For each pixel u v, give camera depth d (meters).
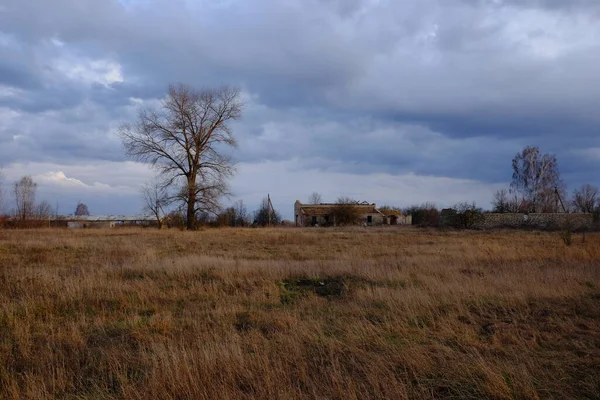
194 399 4.99
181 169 47.94
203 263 14.52
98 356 6.43
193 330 7.59
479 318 8.32
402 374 5.52
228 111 48.19
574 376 5.48
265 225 65.25
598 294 10.07
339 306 9.34
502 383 5.03
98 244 23.64
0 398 5.07
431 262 15.56
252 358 5.97
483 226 51.97
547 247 21.78
